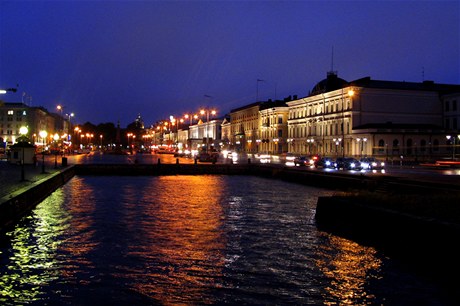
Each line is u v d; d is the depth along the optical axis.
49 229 27.00
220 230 26.86
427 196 25.77
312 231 26.55
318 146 116.50
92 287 16.67
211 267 19.20
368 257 20.55
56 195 45.03
